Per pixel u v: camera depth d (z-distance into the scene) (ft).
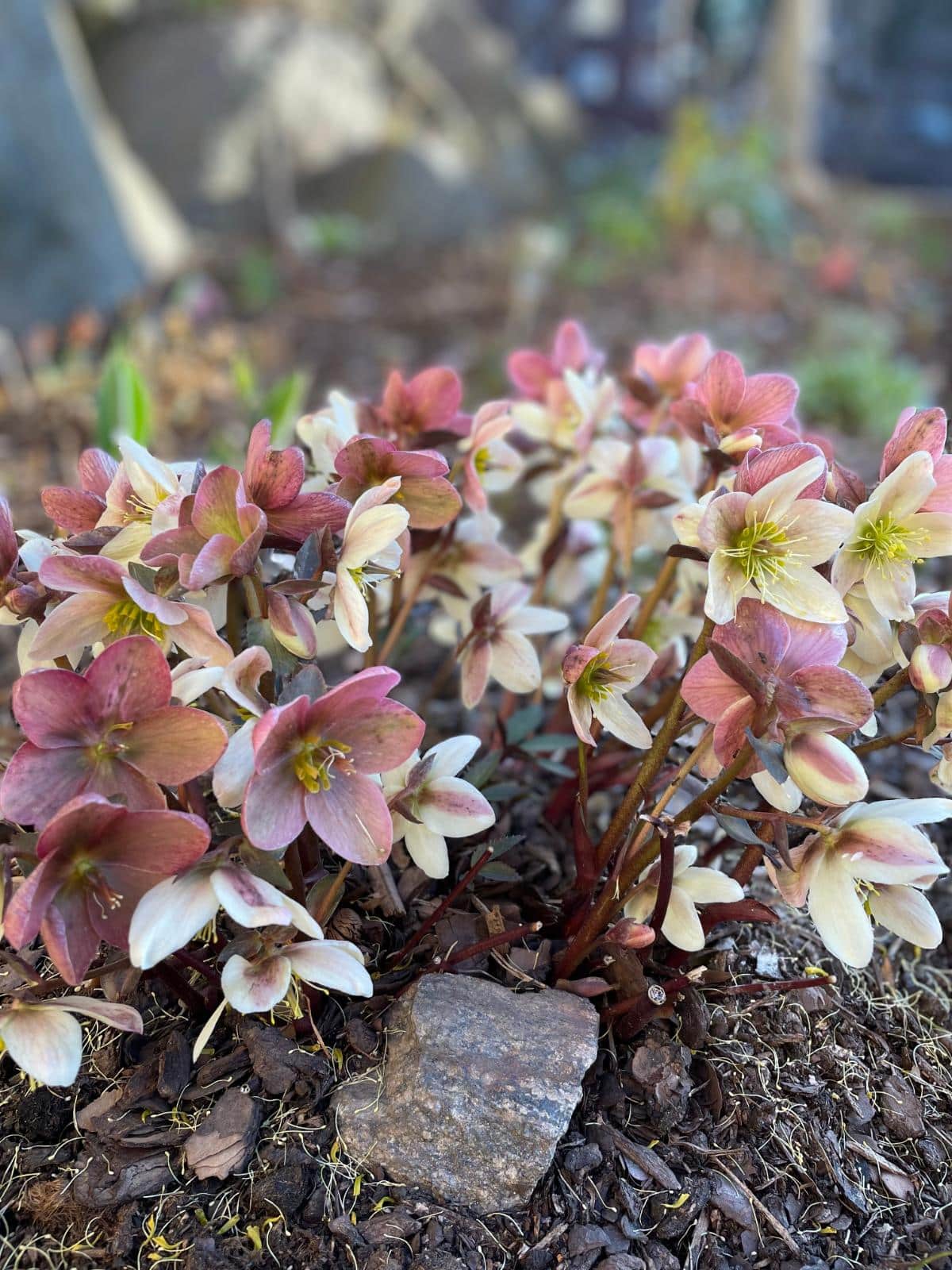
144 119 6.51
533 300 5.46
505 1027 1.32
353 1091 1.31
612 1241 1.26
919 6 8.01
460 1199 1.25
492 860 1.60
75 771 1.09
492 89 7.98
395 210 6.89
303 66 6.79
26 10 4.53
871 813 1.21
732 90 9.17
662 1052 1.40
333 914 1.45
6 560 1.24
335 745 1.12
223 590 1.30
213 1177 1.27
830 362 4.36
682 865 1.34
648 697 2.00
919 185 8.46
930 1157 1.43
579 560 2.00
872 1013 1.60
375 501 1.18
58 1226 1.25
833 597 1.18
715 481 1.49
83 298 4.65
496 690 2.28
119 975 1.27
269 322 5.15
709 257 6.37
